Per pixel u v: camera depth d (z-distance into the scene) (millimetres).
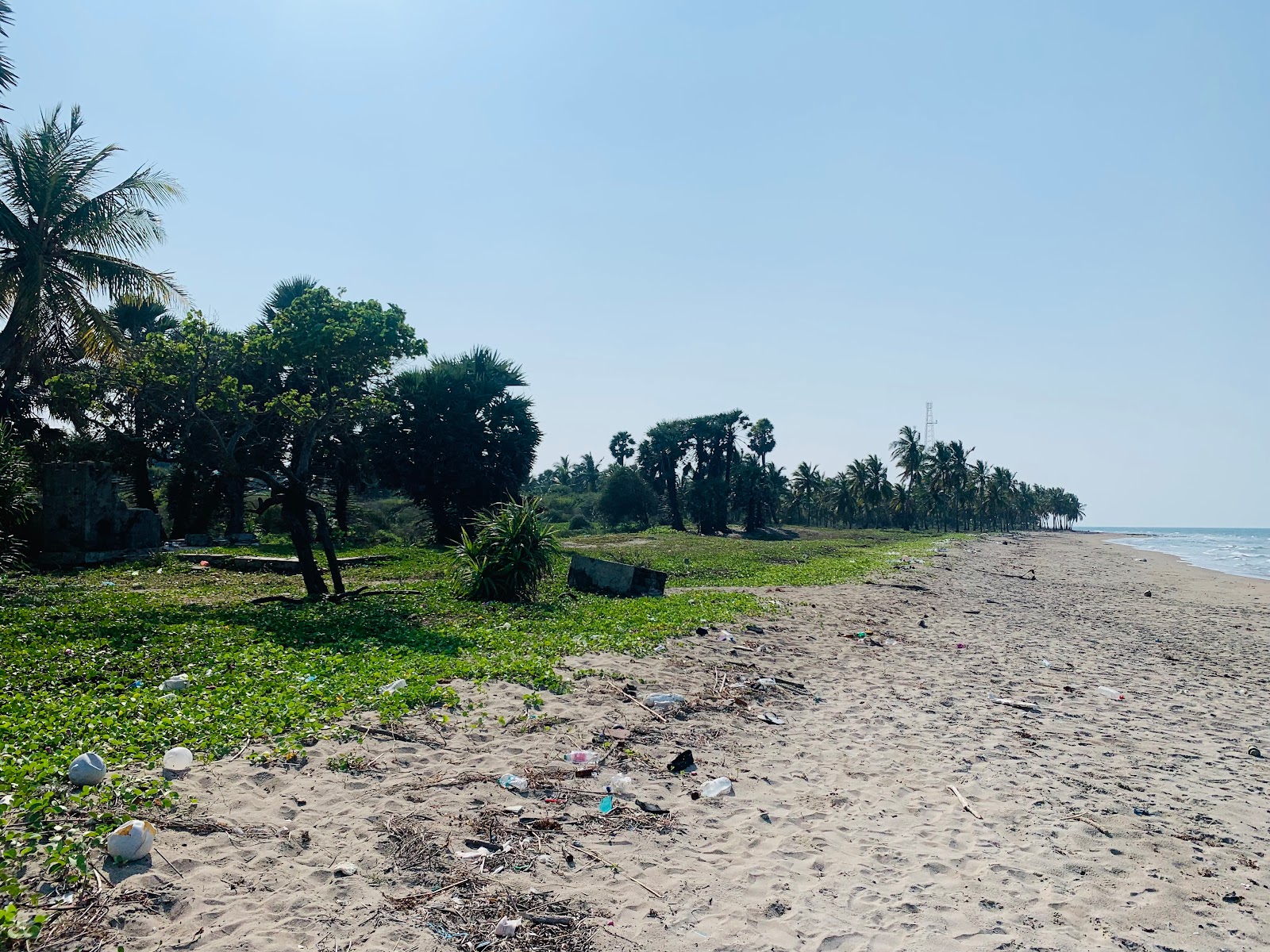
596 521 73500
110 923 4367
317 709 8289
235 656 10539
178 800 5844
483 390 39875
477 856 5629
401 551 32938
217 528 42000
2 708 7598
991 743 9242
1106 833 6711
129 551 26688
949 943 4859
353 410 19484
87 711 7516
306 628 13453
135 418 31000
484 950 4539
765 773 7863
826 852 6141
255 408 18438
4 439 22031
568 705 9305
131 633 12117
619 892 5340
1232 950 4891
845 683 12039
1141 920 5227
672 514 80625
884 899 5414
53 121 20500
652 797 6992
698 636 14312
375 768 6953
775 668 12594
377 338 18938
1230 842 6641
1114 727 10320
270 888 4969
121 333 21797
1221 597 31141
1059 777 8133
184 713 7707
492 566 18297
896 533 91562
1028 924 5125
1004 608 24125
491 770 7207
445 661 10805
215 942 4348
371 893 5027
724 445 83812
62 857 4723
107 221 20438
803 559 37219
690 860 5895
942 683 12438
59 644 11047
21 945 4062
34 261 19297
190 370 17672
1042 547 82750
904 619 19484
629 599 19516
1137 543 113875
